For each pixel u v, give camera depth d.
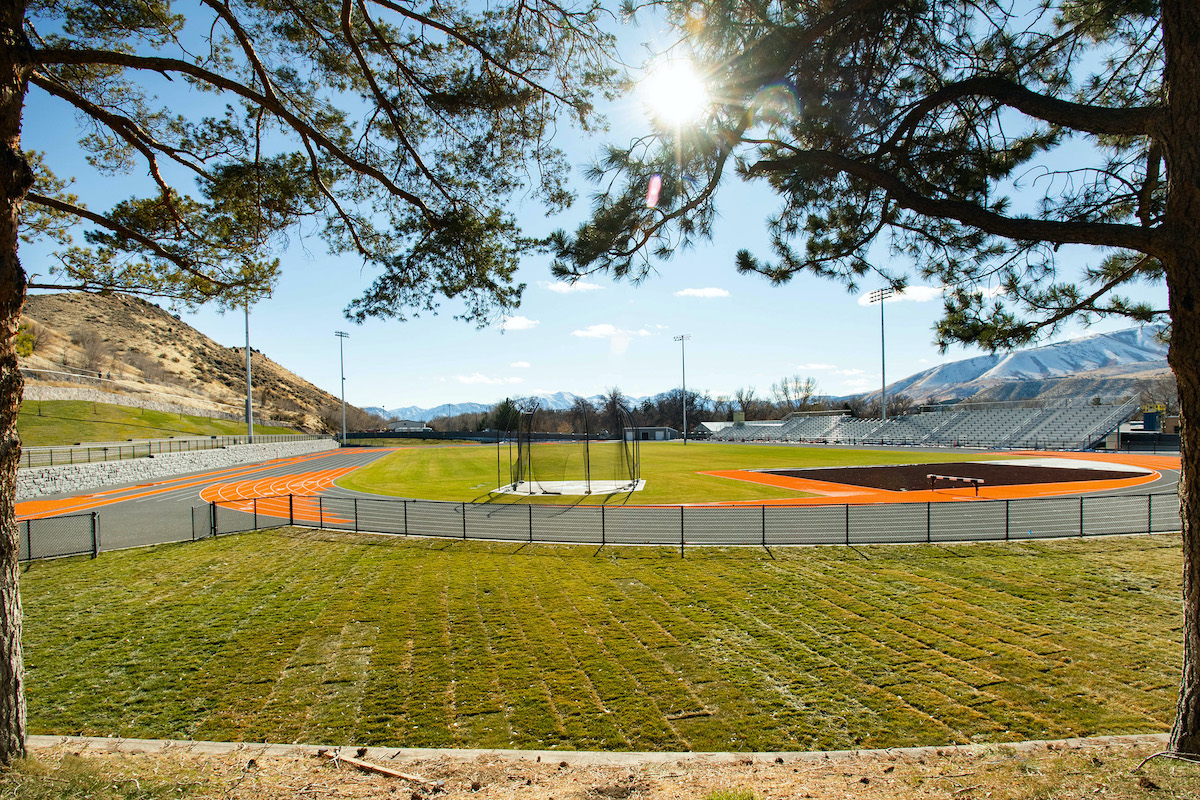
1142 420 57.59
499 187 8.10
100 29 6.69
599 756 5.43
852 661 7.88
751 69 5.17
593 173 6.11
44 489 25.72
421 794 4.54
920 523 18.00
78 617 10.05
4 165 4.27
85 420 44.66
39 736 5.89
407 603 10.59
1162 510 19.17
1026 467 34.62
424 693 7.11
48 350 66.38
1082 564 12.50
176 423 54.94
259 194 7.50
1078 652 8.05
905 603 10.21
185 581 12.30
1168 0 4.21
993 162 5.94
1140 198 5.74
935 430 64.31
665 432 89.62
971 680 7.25
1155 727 6.09
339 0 6.91
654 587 11.45
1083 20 5.65
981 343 6.65
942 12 5.26
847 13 4.95
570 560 13.83
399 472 39.41
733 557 13.84
